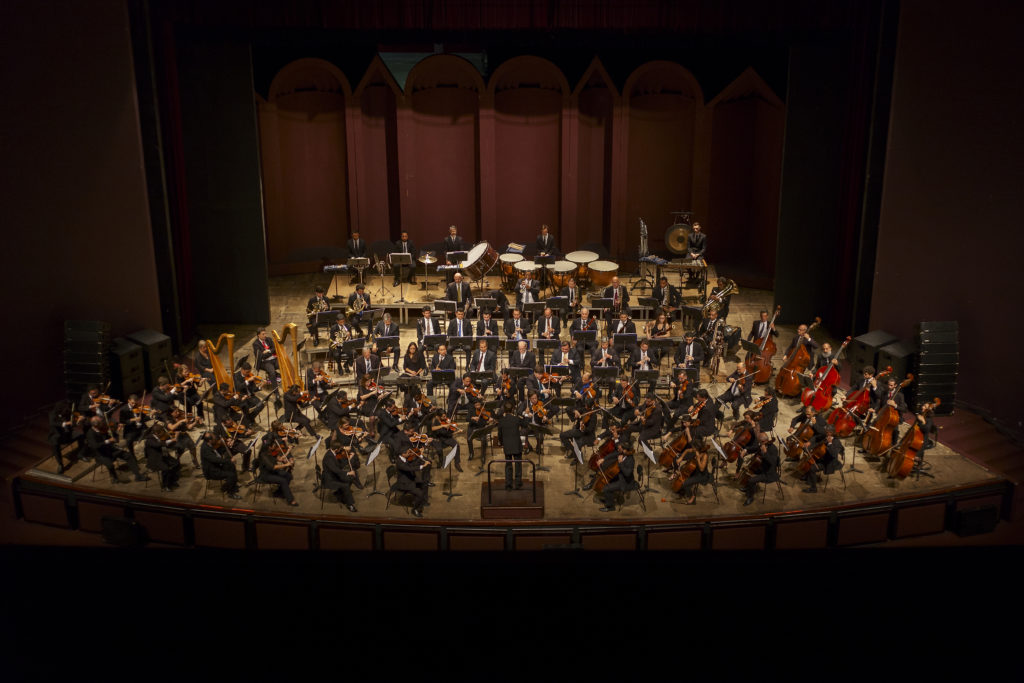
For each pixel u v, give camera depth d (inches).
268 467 531.8
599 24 709.9
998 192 625.9
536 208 949.2
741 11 707.4
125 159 686.5
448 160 933.2
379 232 959.6
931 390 643.5
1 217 625.6
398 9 708.7
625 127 898.7
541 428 550.0
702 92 880.9
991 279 638.5
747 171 920.3
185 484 560.7
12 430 639.1
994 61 616.4
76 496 532.4
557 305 725.9
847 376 724.0
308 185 938.7
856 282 755.4
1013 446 609.0
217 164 783.1
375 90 912.3
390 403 584.1
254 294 815.1
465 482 562.3
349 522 503.5
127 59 672.4
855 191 749.9
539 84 905.5
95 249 681.6
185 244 761.6
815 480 550.3
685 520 517.3
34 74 628.1
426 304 805.2
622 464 520.7
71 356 644.1
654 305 747.4
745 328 808.3
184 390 613.3
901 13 668.1
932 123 663.1
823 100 760.3
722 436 617.9
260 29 750.5
